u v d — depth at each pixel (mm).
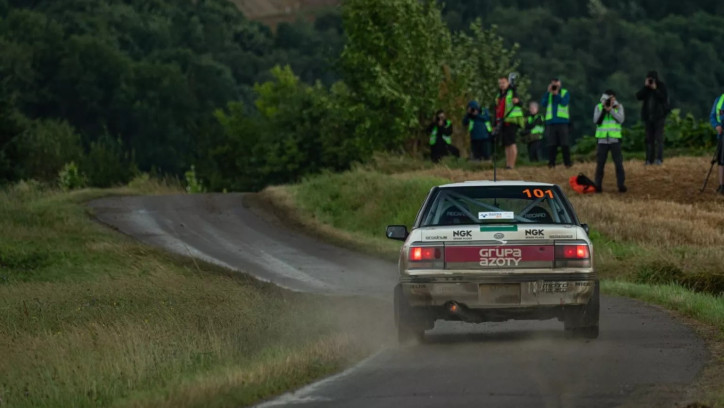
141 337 49312
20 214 131875
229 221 131375
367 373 39656
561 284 44031
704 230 99875
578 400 33094
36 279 91938
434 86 190000
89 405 37469
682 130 156750
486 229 44438
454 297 44219
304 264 99750
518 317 45062
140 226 127875
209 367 43406
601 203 112875
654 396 33562
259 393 35719
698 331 50125
